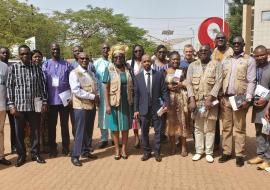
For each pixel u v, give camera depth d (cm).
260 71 739
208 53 793
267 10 2844
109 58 891
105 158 834
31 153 813
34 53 843
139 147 921
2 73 782
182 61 912
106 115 825
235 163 784
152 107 807
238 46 761
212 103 775
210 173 725
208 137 800
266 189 643
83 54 788
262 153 757
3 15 3247
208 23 1017
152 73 807
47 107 814
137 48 893
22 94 769
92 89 796
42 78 796
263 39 2873
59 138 1040
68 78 837
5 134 1088
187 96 812
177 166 769
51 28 4216
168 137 911
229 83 766
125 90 812
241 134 764
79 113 782
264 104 725
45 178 705
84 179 697
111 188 650
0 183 684
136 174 721
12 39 2989
